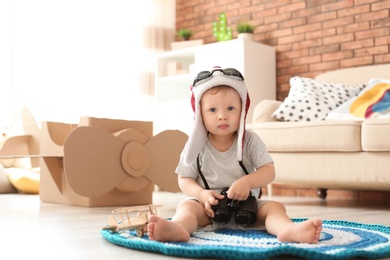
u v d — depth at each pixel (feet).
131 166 8.26
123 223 4.65
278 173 9.56
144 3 16.26
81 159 7.81
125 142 8.28
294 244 4.01
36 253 4.03
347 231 4.94
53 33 14.33
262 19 14.82
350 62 13.02
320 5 13.61
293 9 14.14
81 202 8.46
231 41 13.58
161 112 15.19
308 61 13.80
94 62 15.12
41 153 9.37
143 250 4.10
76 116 14.69
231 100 4.82
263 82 13.87
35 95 13.94
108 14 15.47
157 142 8.64
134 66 15.94
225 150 5.02
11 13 13.58
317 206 9.53
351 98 10.60
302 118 10.32
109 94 15.39
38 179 11.98
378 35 12.57
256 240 4.21
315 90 10.81
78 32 14.80
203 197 4.68
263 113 10.64
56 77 14.35
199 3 16.46
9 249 4.22
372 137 8.25
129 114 15.76
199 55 14.33
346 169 8.69
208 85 4.82
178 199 10.69
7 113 13.44
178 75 14.90
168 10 16.92
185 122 14.52
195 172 5.08
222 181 4.99
